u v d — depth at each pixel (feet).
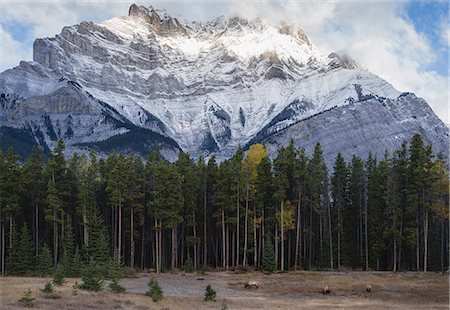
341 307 146.92
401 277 216.74
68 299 132.36
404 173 266.36
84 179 260.42
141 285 190.19
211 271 259.60
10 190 249.14
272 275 232.73
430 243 276.21
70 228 243.81
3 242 246.27
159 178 259.39
